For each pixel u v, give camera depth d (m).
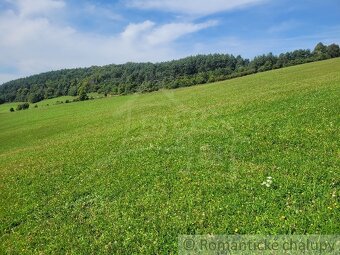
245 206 13.82
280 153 18.97
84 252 13.18
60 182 23.06
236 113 33.88
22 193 22.66
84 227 15.31
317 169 15.70
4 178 28.73
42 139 56.47
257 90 57.44
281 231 11.52
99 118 65.50
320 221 11.53
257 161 18.62
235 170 17.81
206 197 15.52
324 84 43.41
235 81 98.88
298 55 156.00
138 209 15.91
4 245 15.41
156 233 13.31
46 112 114.88
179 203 15.48
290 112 28.48
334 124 22.42
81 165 26.36
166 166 20.98
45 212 18.25
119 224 14.80
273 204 13.43
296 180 14.94
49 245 14.34
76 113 91.38
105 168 23.59
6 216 18.92
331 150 17.81
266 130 24.02
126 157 25.06
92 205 17.75
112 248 13.01
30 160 35.34
